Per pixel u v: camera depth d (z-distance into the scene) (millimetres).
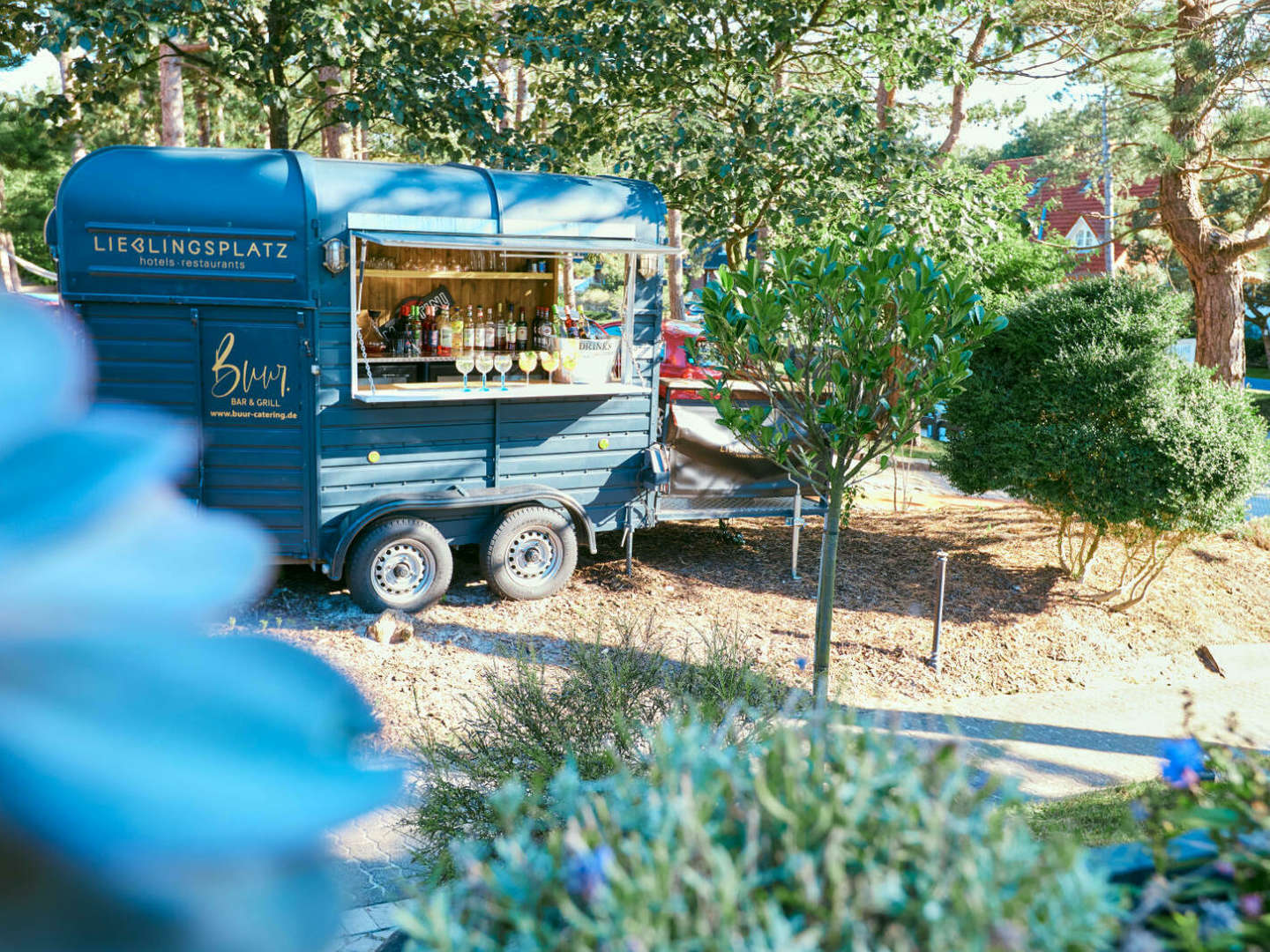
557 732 5109
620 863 1825
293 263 8859
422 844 5223
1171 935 1976
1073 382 10602
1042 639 10180
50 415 397
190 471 435
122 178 8641
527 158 12422
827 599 7152
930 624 10250
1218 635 10773
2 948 333
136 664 379
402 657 8461
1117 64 15461
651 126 12305
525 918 1720
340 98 12711
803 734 2240
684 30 12266
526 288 10781
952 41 12844
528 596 9883
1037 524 13383
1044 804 6430
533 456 10031
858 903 1614
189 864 356
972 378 11352
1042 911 1720
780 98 12344
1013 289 17641
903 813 1849
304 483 9125
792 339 7148
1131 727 8609
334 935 387
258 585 415
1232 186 21625
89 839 348
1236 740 8242
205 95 21844
